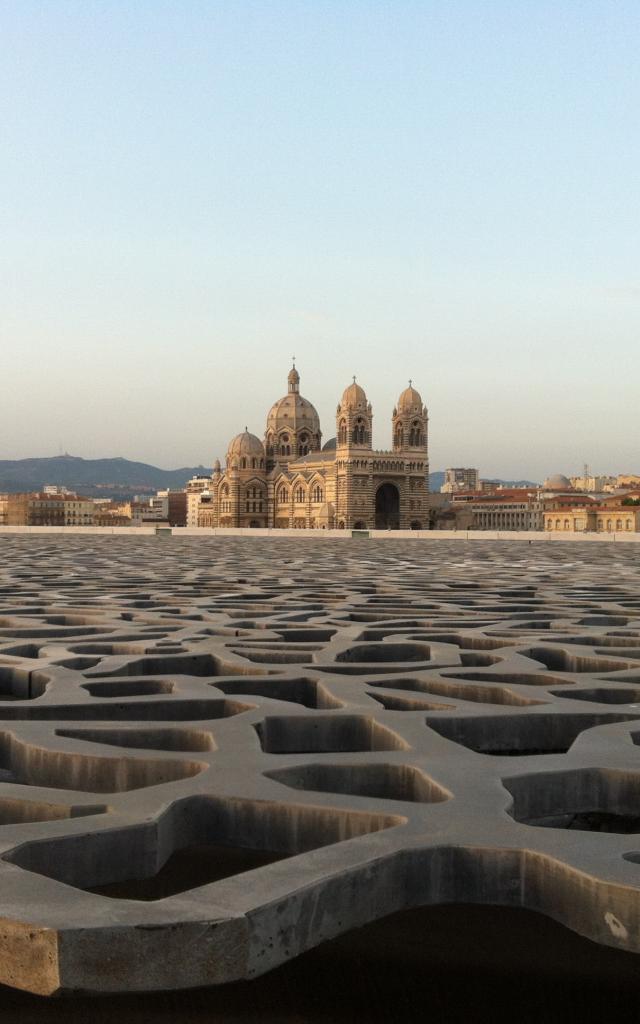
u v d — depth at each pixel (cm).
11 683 1350
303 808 712
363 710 1049
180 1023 564
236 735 933
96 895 557
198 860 786
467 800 724
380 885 599
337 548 7150
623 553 6316
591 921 570
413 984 611
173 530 12306
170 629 1806
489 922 700
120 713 1088
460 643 1677
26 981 514
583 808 814
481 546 7925
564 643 1612
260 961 534
